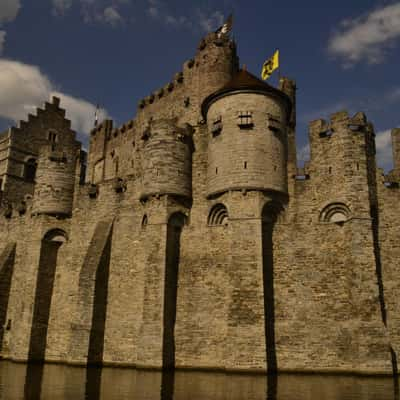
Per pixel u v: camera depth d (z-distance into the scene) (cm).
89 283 3080
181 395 1850
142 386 2083
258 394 1873
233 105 3023
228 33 4016
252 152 2908
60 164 3628
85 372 2619
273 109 3033
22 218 4038
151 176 3056
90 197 3512
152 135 3138
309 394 1875
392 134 3091
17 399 1747
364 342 2514
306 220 2895
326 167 2934
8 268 3878
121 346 2995
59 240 3541
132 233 3231
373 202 2891
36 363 3161
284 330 2712
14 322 3606
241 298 2631
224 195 2911
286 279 2805
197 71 3978
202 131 3206
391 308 2733
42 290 3412
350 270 2711
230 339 2573
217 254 2920
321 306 2722
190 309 2873
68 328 3297
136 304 3044
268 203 2869
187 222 3062
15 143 5641
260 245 2716
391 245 2838
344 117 2952
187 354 2784
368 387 2061
